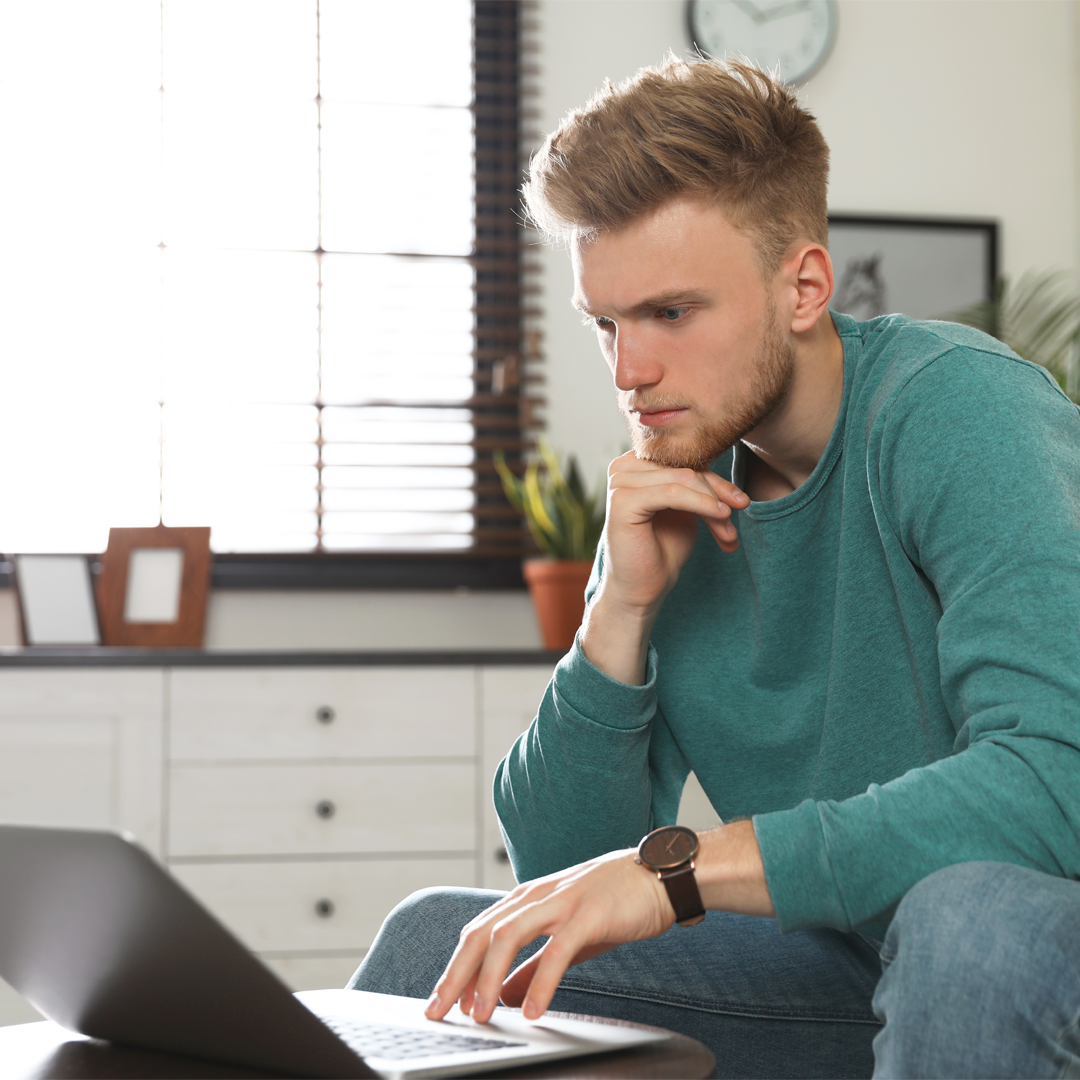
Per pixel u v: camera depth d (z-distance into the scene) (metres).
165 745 2.17
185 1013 0.62
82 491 2.58
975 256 2.82
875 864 0.68
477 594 2.71
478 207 2.81
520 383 2.74
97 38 2.67
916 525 0.86
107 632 2.46
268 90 2.72
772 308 0.94
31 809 2.13
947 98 2.86
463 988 0.72
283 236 2.71
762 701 1.05
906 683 0.96
